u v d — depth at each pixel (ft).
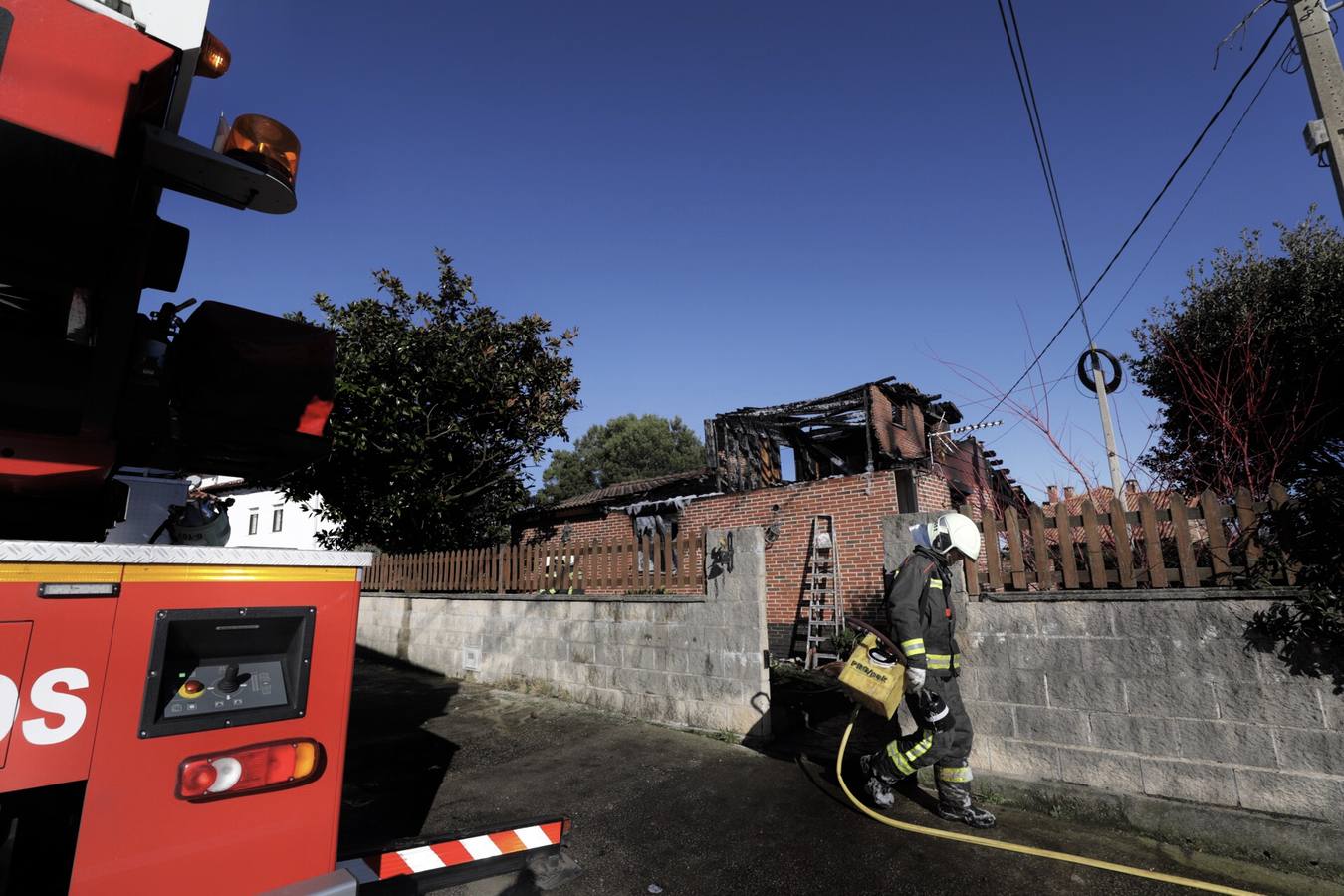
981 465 55.06
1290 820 11.03
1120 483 25.09
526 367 48.03
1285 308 30.71
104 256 6.86
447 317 48.01
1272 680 11.48
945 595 13.57
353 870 7.22
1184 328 33.60
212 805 5.97
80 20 5.93
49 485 6.79
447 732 19.88
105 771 5.44
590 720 20.80
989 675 14.23
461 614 28.53
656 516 49.08
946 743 12.85
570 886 10.68
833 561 38.47
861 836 12.38
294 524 70.79
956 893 10.34
